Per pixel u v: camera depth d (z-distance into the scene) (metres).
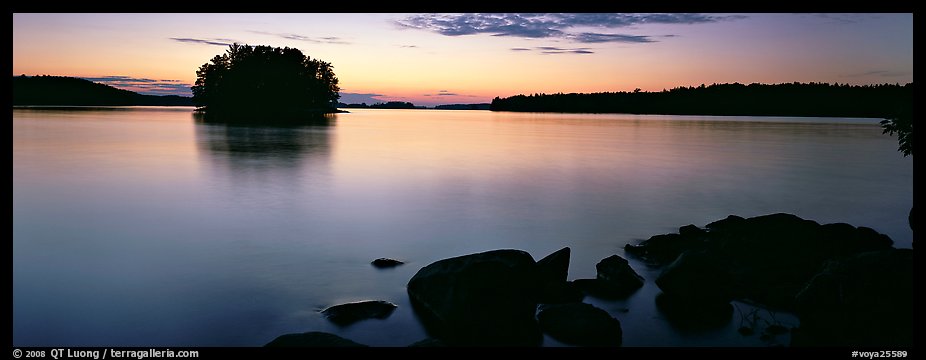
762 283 9.03
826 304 7.16
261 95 129.12
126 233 12.48
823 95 178.88
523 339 7.14
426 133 56.25
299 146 35.69
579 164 28.08
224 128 55.34
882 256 7.32
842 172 25.41
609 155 33.34
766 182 22.06
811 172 25.44
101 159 26.52
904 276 6.93
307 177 21.89
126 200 16.48
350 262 10.55
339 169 24.47
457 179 22.06
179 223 13.58
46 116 75.75
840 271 7.40
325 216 14.70
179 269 9.96
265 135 45.81
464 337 7.25
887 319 6.73
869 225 14.17
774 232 10.34
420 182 21.14
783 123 97.44
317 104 145.00
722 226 12.58
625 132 62.38
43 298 8.52
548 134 57.03
